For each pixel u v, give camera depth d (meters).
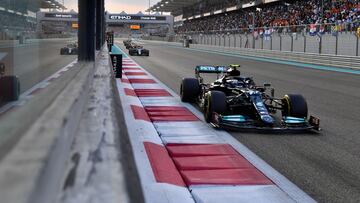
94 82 5.00
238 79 8.20
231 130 6.98
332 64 24.00
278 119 8.04
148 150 5.52
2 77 4.83
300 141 6.39
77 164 1.54
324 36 26.03
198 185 4.26
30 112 1.76
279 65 24.91
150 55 35.34
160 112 8.60
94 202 1.21
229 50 42.62
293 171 4.89
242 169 4.85
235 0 52.78
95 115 2.72
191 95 9.73
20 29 5.05
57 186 1.21
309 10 33.81
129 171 1.52
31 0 5.18
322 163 5.25
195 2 68.50
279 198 3.99
